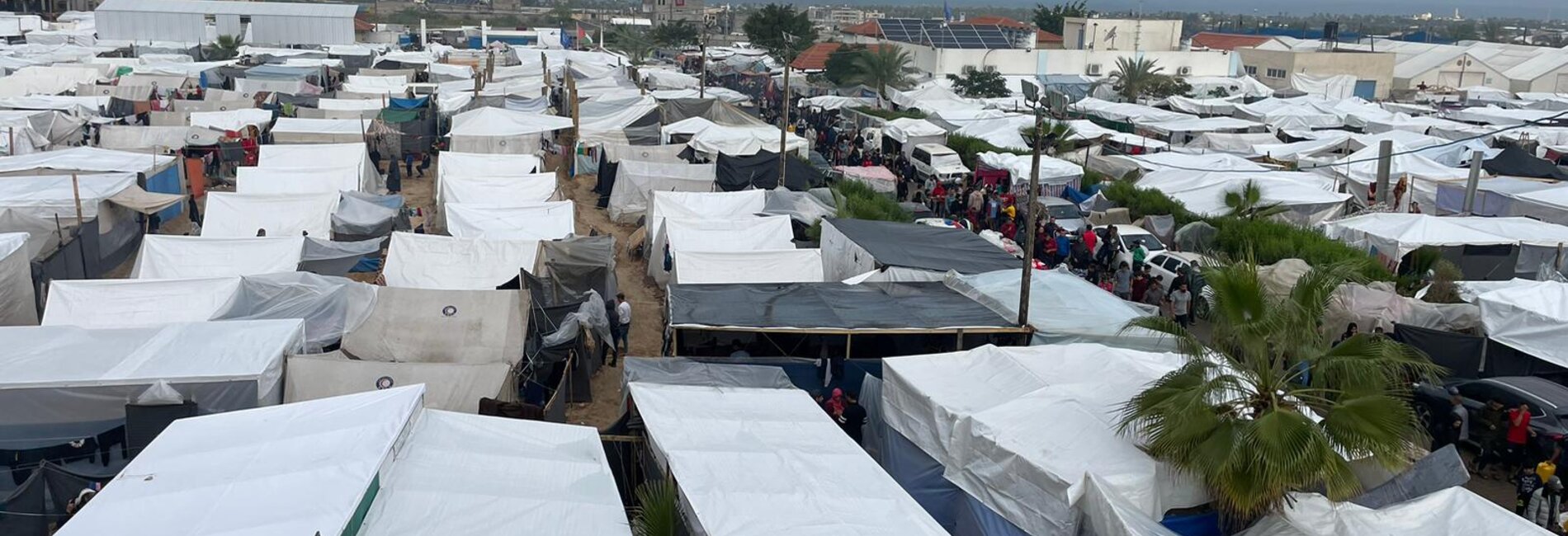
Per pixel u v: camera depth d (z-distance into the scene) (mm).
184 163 35125
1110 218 32625
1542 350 19359
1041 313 19094
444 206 29203
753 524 11000
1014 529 12906
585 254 24453
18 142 37344
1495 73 90750
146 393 14875
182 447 11797
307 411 12977
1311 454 11281
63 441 14875
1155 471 12227
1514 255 27266
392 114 48469
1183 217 31938
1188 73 85375
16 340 16281
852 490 12023
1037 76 79438
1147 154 43125
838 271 25000
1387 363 12281
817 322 18500
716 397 14898
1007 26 98938
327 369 16250
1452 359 20219
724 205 29734
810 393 18016
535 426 13883
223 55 85375
